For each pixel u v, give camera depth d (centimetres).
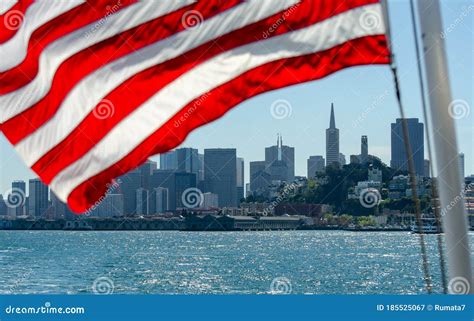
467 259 821
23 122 1088
